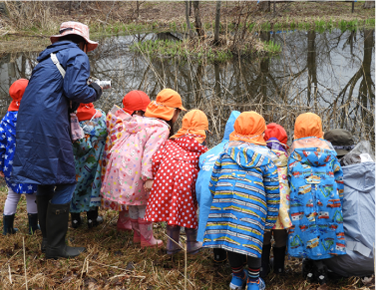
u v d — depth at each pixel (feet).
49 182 9.00
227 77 30.58
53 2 57.62
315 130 9.10
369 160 9.71
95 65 33.22
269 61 35.50
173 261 10.03
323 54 35.60
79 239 11.09
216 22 40.16
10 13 48.24
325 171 8.92
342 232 8.78
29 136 8.87
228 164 8.66
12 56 36.91
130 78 28.86
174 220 9.61
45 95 8.91
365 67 30.37
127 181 10.27
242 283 8.87
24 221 12.24
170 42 42.42
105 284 8.94
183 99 24.12
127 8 59.41
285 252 10.25
